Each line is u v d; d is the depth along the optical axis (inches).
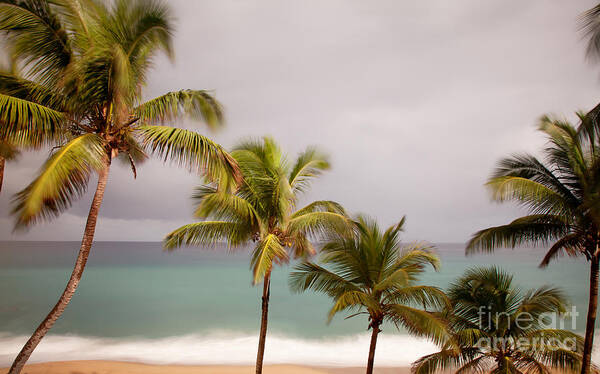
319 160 366.0
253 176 340.5
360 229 351.9
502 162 314.3
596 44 183.8
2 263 2359.7
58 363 538.3
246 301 1163.3
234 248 333.7
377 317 326.0
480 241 317.4
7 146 269.4
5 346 653.3
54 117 223.0
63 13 223.0
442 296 300.8
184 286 1440.7
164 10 238.1
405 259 339.0
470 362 323.3
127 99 226.4
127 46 239.0
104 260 2839.6
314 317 970.1
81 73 222.4
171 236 318.0
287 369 541.3
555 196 276.4
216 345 696.4
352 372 536.1
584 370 277.6
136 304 1078.4
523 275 1818.4
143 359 594.2
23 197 174.9
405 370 550.3
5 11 206.5
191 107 277.7
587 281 1569.9
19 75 248.2
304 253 373.1
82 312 954.1
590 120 235.5
